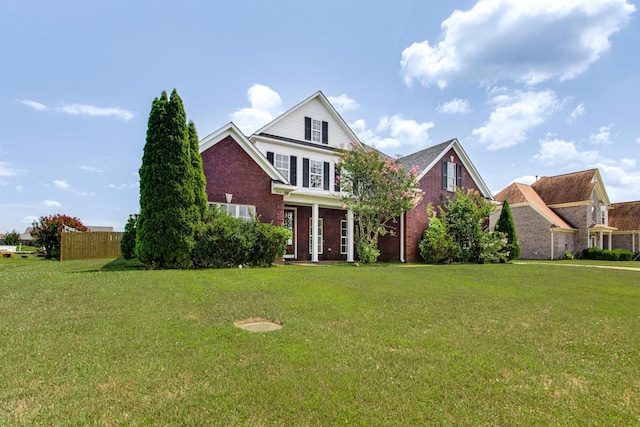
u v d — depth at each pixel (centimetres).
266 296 679
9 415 254
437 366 374
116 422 250
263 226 1256
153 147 1102
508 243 1980
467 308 669
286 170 1716
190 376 328
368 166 1580
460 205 1881
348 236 1762
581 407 301
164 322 490
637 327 581
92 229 4394
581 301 796
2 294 632
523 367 385
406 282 943
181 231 1084
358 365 368
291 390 307
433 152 2108
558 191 3186
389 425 259
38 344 394
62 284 723
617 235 3409
